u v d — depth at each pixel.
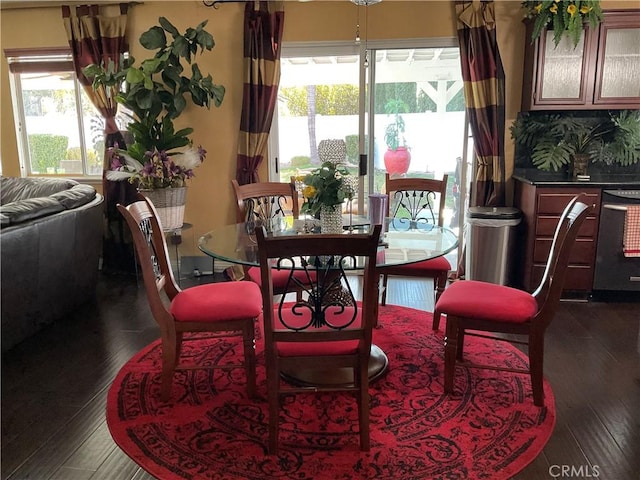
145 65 3.79
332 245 1.81
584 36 3.64
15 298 2.95
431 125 4.36
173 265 4.29
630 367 2.74
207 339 3.12
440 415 2.30
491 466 1.96
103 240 4.63
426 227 3.07
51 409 2.39
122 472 1.96
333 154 2.59
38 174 4.93
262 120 4.28
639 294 3.76
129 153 4.02
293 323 2.12
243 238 2.80
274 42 4.16
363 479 1.89
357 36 4.15
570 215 2.23
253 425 2.24
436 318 3.20
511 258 3.94
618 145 3.97
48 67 4.61
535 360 2.31
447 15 4.04
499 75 3.98
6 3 4.43
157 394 2.50
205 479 1.90
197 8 4.26
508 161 4.20
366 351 1.97
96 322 3.44
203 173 4.54
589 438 2.13
